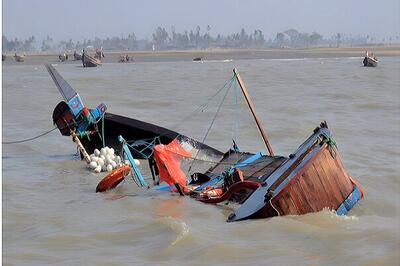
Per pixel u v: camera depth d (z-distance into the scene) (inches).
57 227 411.8
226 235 386.3
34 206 475.5
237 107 1173.7
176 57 6008.9
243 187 470.0
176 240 366.0
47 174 616.4
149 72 2758.4
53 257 351.3
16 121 1011.9
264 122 957.8
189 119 1017.5
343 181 468.1
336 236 374.0
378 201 495.8
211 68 3110.2
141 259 345.1
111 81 2049.7
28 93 1568.7
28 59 5979.3
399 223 410.0
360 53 6441.9
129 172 577.3
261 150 746.8
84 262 340.2
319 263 328.2
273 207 416.2
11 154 730.8
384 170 609.3
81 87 1769.2
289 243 366.3
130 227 402.3
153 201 487.8
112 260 343.6
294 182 426.6
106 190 535.2
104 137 731.4
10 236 393.7
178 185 514.3
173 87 1732.3
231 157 598.5
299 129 884.6
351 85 1717.5
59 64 4392.2
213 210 460.8
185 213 451.5
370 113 1076.5
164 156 531.8
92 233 394.9
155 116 1060.5
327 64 3526.1
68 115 717.3
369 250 345.1
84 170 640.4
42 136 857.5
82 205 479.8
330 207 447.8
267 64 3676.2
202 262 336.5
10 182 565.9
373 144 766.5
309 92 1491.1
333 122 958.4
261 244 365.1
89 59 3634.4
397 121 973.2
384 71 2519.7
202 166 658.8
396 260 326.3
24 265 338.0
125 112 1120.8
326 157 460.8
